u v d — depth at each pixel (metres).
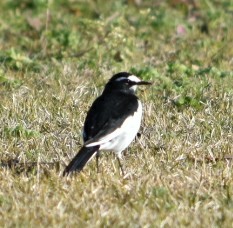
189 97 15.18
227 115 14.59
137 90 16.02
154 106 14.98
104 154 12.90
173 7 23.27
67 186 11.41
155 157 12.74
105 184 11.52
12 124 14.00
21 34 20.84
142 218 10.30
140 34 20.64
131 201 10.88
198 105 15.03
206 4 23.08
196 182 11.54
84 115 14.47
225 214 10.45
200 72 17.48
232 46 19.77
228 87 16.17
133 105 12.10
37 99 15.27
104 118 11.75
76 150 13.00
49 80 16.72
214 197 10.99
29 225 10.09
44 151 13.02
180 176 11.79
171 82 16.52
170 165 12.40
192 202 10.95
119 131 11.71
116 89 12.45
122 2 23.61
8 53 18.27
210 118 14.44
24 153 12.88
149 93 15.91
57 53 19.09
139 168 12.17
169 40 20.25
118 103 12.04
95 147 11.48
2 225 10.12
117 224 10.11
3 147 13.20
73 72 17.30
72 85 16.34
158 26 21.27
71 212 10.53
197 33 20.86
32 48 19.75
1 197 10.98
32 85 16.42
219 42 20.08
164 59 18.89
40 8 22.75
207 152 12.96
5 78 16.50
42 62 18.50
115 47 19.09
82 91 15.80
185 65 18.36
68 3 23.44
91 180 11.66
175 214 10.45
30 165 12.45
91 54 18.98
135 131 12.17
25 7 23.28
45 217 10.31
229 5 23.20
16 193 11.09
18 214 10.42
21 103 15.09
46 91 15.88
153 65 18.38
